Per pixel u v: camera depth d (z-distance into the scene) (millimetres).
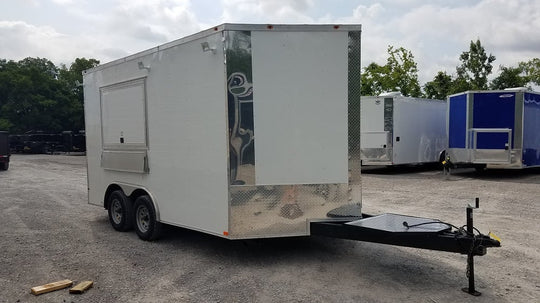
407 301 4105
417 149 16359
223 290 4434
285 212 5020
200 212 5422
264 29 4887
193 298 4242
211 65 5102
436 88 36688
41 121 55812
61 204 10398
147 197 6352
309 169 5027
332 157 5055
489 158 13508
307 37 4945
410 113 15938
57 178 17422
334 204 5082
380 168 18828
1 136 21391
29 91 56000
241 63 4887
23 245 6344
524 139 13336
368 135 15500
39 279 4879
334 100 5020
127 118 6684
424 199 10156
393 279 4703
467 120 13773
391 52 32219
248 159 4945
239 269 5078
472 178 14562
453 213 8391
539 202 9555
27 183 15469
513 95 13148
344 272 4934
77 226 7691
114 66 6945
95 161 7762
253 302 4121
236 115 4914
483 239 4148
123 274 4988
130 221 6961
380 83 32594
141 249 6016
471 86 34312
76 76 66500
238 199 4965
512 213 8305
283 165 4992
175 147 5746
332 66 4992
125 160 6762
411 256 5527
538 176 15094
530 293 4289
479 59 34938
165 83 5832
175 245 6180
